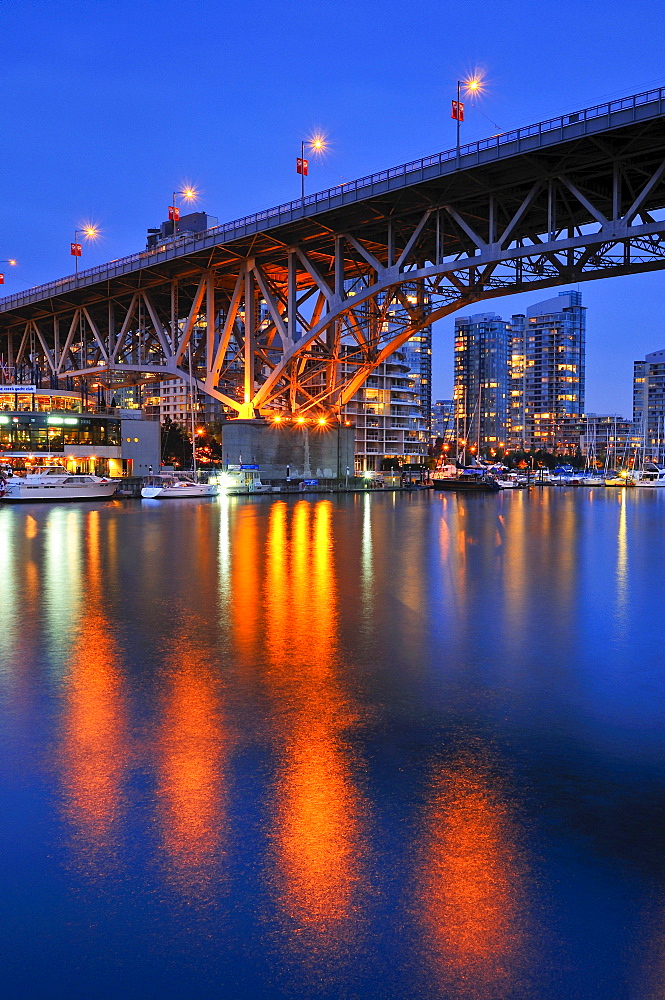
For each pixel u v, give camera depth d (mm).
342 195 64312
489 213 62344
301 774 7172
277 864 5480
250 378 81812
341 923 4781
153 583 20688
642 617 15914
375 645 13070
